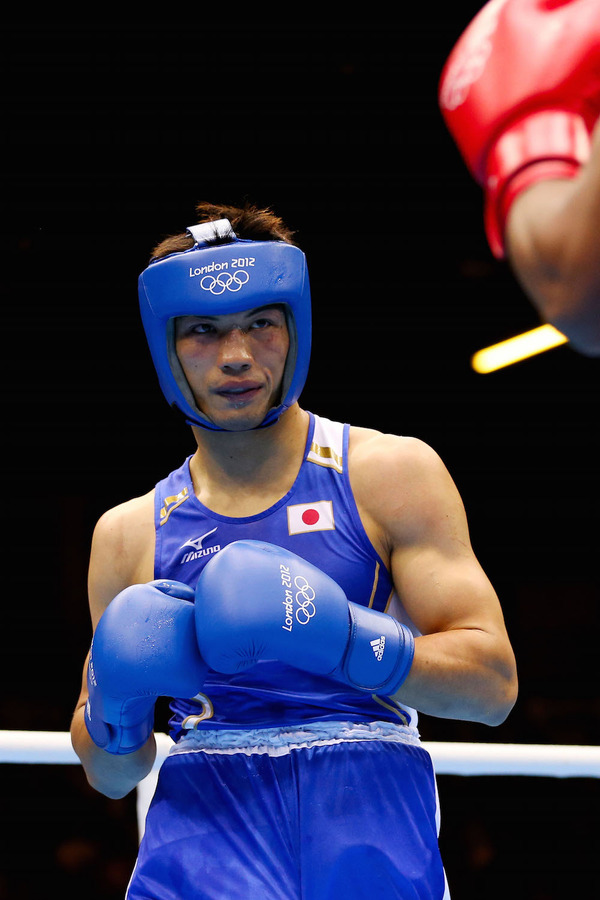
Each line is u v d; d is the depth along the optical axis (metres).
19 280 7.79
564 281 0.93
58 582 8.38
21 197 7.35
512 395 8.96
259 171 7.42
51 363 8.27
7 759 2.41
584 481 9.12
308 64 6.78
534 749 2.44
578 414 9.02
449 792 6.91
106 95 6.82
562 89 1.01
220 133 7.16
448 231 7.91
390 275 8.25
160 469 8.59
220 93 6.91
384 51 6.70
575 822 6.80
